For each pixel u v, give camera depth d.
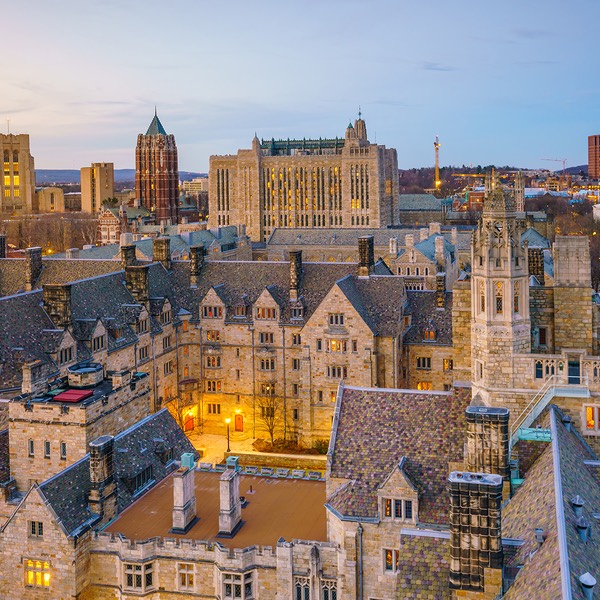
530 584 35.66
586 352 60.38
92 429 72.88
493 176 59.22
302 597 59.25
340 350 116.44
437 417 61.97
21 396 75.50
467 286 66.00
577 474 48.59
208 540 61.56
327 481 61.00
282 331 122.12
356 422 63.38
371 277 123.06
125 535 63.16
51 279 134.88
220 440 122.94
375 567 57.91
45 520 60.25
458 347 66.56
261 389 124.50
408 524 56.72
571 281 62.78
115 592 61.75
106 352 106.44
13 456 74.19
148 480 72.25
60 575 60.34
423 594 47.00
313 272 128.00
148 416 80.06
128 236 194.38
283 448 118.62
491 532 38.94
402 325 119.50
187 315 126.56
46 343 97.81
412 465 59.53
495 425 50.09
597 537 40.72
